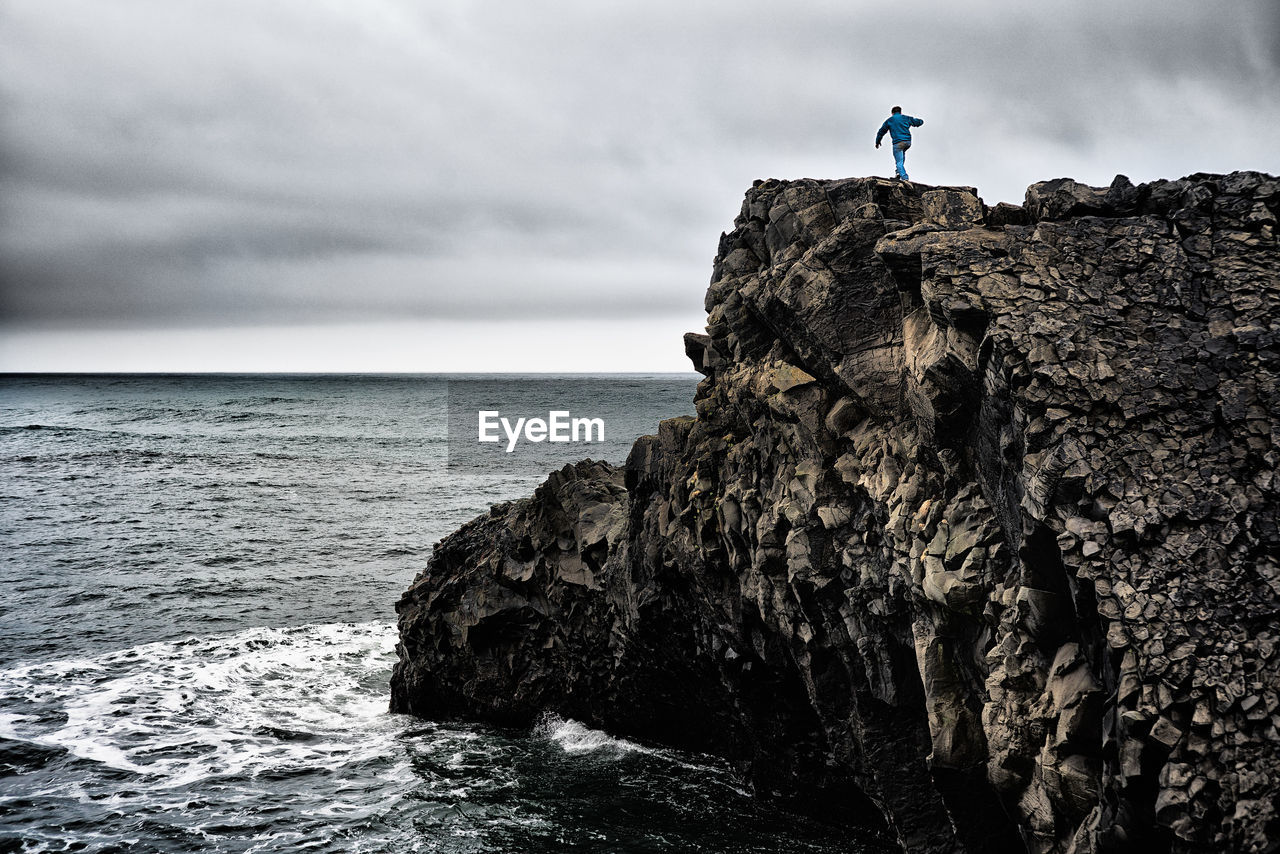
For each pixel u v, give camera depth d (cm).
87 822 1891
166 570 4169
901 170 1941
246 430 11300
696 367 2312
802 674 1712
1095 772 1098
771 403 1725
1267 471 1072
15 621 3369
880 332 1603
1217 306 1202
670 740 2305
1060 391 1168
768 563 1670
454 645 2538
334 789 2053
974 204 1598
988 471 1337
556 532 2445
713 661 1992
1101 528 1091
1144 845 1023
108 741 2312
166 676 2819
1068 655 1166
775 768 1941
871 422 1619
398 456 8781
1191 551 1048
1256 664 969
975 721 1338
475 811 1930
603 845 1769
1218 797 932
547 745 2331
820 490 1614
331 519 5544
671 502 2033
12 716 2459
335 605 3653
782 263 1758
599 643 2300
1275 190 1275
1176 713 977
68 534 4984
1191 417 1130
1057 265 1293
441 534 5100
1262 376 1130
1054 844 1177
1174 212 1322
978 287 1282
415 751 2292
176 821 1895
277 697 2681
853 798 1823
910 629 1474
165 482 7044
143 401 16250
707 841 1784
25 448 9194
